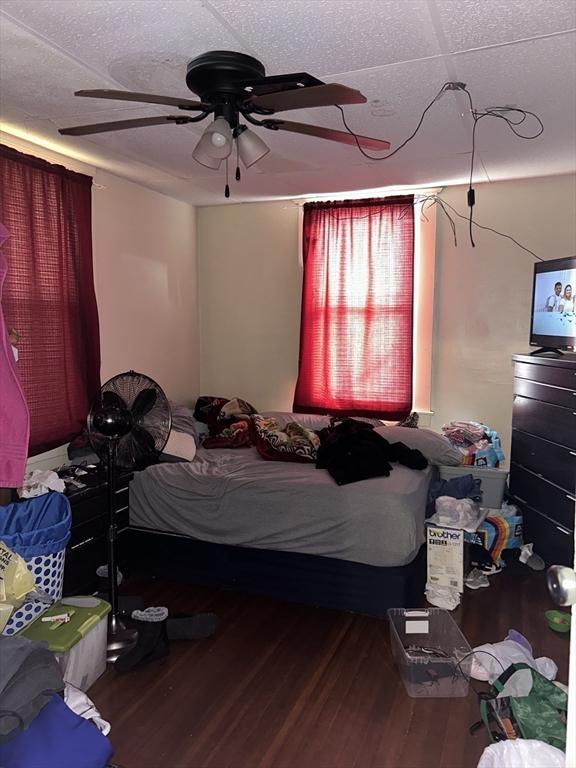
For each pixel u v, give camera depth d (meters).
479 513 3.18
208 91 1.81
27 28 1.82
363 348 4.33
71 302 3.32
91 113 2.61
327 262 4.36
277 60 2.04
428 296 4.22
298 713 2.09
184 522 3.07
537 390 3.23
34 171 3.02
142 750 1.91
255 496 2.93
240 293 4.81
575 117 2.63
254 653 2.47
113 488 2.50
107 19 1.75
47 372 3.15
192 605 2.89
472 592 3.00
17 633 2.11
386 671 2.34
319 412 4.48
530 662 2.24
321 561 2.83
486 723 1.95
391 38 1.87
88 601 2.35
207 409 4.50
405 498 2.75
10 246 2.89
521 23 1.77
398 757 1.88
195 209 4.82
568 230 3.88
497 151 3.18
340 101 1.73
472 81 2.23
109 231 3.74
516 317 4.07
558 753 1.50
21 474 1.98
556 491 3.03
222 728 2.02
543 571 3.19
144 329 4.17
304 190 4.18
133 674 2.32
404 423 4.08
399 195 4.20
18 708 1.55
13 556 2.06
